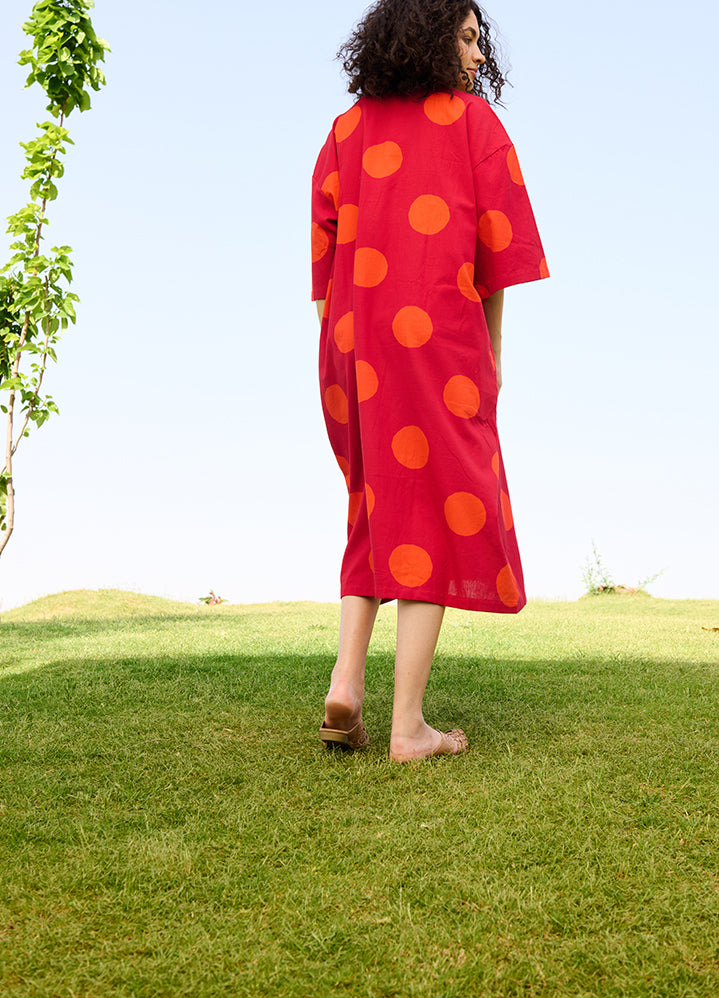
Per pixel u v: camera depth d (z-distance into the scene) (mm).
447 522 1884
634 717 2223
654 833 1410
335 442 2139
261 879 1258
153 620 5840
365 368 1937
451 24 1978
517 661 3309
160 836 1411
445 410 1892
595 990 993
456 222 1928
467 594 1867
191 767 1793
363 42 2020
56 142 4906
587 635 4422
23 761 1849
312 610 7230
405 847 1350
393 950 1065
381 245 1951
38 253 4969
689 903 1174
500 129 1986
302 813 1519
